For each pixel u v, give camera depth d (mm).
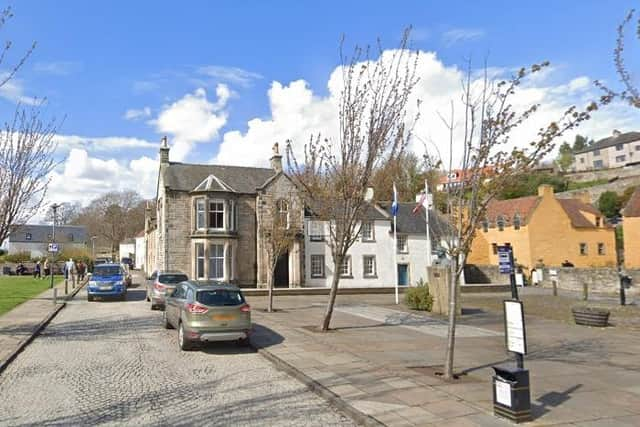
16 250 86812
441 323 17344
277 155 41250
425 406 7496
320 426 6980
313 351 11969
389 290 34750
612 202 57562
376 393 8234
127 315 20141
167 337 14719
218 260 36219
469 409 7340
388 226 42000
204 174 38500
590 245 48406
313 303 25438
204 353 12391
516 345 7051
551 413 7137
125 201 97938
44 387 9086
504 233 48906
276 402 8133
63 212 90812
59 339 14352
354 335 14438
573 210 49938
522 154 8602
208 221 36125
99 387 9094
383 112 14344
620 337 14406
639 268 36531
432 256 42031
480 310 22078
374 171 15422
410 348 12398
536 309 22312
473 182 8906
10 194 14453
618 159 95562
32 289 33188
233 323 12500
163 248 36156
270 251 21672
